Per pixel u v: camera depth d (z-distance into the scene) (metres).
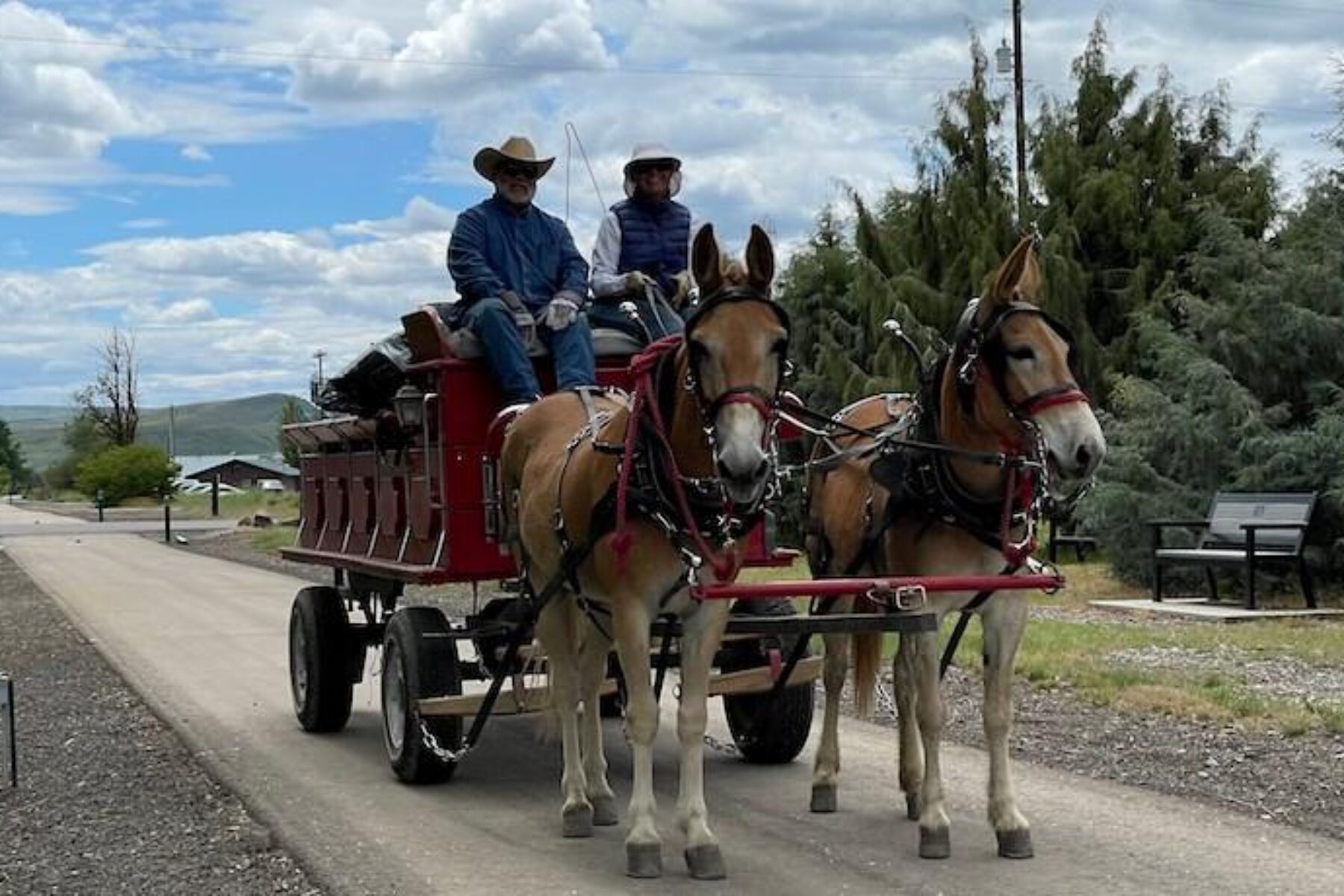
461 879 6.98
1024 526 7.05
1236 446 18.72
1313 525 17.48
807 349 28.55
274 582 25.73
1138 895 6.49
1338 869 6.80
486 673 9.24
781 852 7.41
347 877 7.01
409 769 8.93
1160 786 8.48
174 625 18.75
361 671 10.99
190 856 7.40
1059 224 26.03
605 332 9.36
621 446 6.98
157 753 10.20
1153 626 15.23
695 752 6.98
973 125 28.20
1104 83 27.58
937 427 7.18
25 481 149.75
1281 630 14.79
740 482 6.25
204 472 133.62
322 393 10.98
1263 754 9.16
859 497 7.74
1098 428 6.54
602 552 7.02
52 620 19.97
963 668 12.70
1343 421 17.56
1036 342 6.60
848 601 7.96
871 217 28.11
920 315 26.83
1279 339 18.91
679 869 7.12
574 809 7.79
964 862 7.11
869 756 9.84
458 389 8.98
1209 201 21.66
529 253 9.55
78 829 7.98
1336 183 20.05
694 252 6.58
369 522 10.56
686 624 6.99
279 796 8.78
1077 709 10.79
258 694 12.93
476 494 9.02
